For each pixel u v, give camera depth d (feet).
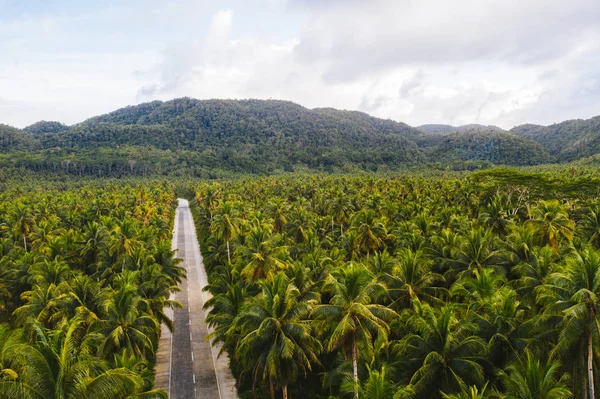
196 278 236.02
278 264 149.69
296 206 318.04
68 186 629.92
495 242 172.76
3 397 58.54
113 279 159.84
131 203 377.91
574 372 85.10
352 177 638.53
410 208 271.49
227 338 113.60
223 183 606.14
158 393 82.84
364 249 201.57
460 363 86.79
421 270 131.54
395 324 109.29
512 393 73.97
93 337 97.19
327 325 96.58
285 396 101.19
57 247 193.88
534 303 119.34
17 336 80.12
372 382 76.79
